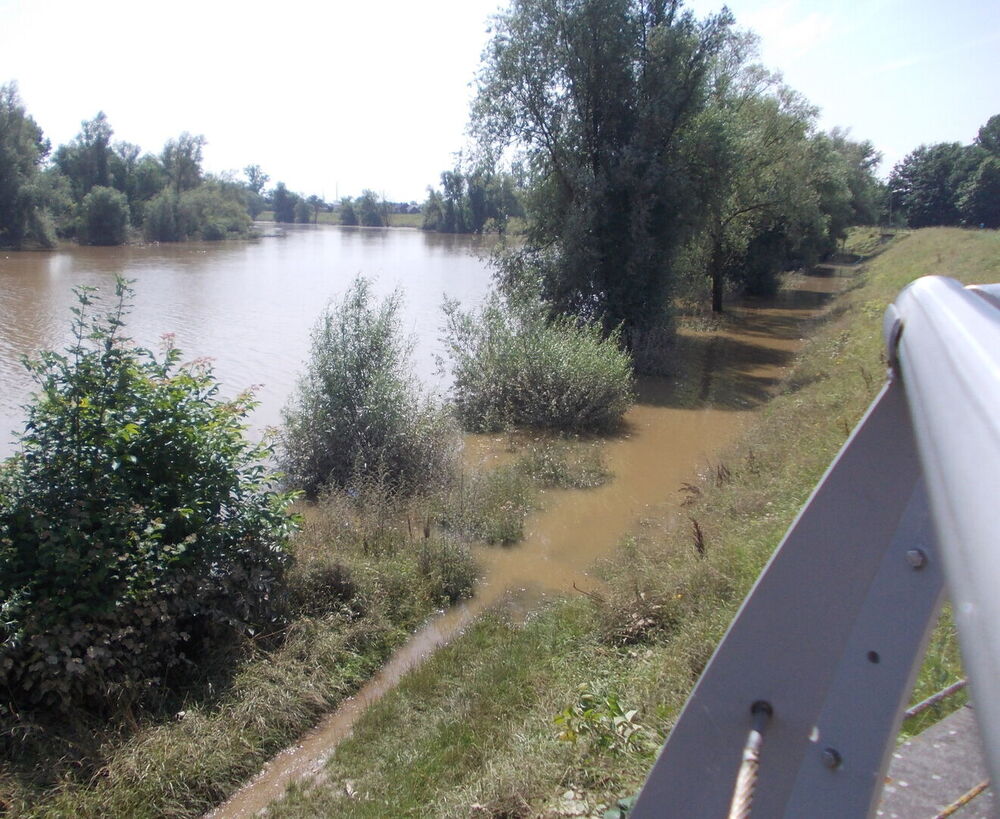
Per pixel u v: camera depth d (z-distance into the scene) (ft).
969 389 2.70
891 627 4.09
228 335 70.03
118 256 162.40
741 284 112.57
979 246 81.92
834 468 4.35
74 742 17.04
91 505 20.03
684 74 64.34
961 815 6.73
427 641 23.67
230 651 20.68
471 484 34.24
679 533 27.32
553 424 46.03
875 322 61.05
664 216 64.75
